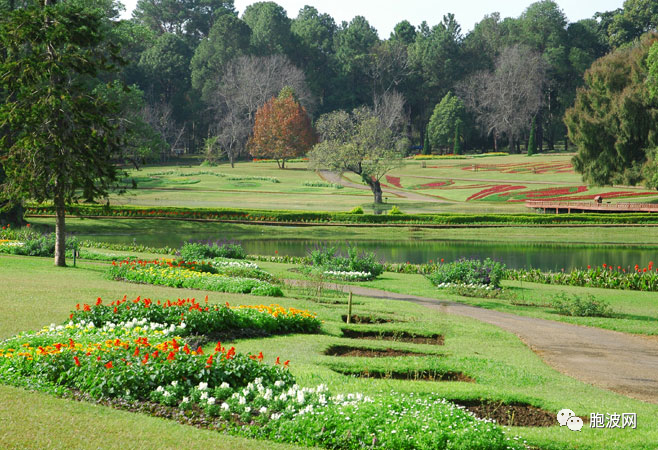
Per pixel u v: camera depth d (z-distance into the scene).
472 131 125.94
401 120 123.69
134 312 13.13
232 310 14.48
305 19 158.50
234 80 122.06
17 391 8.02
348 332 15.42
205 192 75.56
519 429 8.47
